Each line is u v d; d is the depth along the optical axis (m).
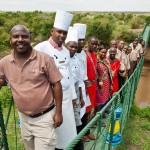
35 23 39.69
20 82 3.33
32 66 3.28
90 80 5.64
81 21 45.72
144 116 9.12
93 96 5.74
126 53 9.73
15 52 3.29
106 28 35.88
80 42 4.95
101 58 6.59
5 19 45.41
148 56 26.20
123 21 53.72
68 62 4.23
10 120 7.29
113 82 7.14
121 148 6.60
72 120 4.29
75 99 4.48
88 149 5.20
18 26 3.25
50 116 3.47
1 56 26.97
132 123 8.22
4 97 8.38
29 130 3.59
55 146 3.87
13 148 5.90
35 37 35.78
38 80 3.32
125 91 5.75
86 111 5.44
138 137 7.38
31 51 3.31
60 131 4.21
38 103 3.37
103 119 6.31
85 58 5.16
